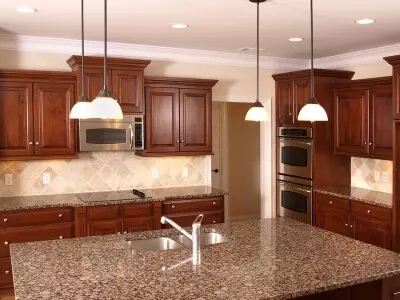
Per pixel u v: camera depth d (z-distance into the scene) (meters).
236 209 7.61
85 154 5.13
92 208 4.54
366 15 3.79
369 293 2.58
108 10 3.61
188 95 5.25
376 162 5.36
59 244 2.95
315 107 2.88
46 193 4.97
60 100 4.63
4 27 4.29
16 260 2.58
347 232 5.02
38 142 4.57
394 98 4.42
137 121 4.90
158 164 5.49
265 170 6.30
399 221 4.44
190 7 3.53
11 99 4.46
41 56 4.89
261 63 6.04
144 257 2.64
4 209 4.21
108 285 2.17
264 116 3.22
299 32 4.46
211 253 2.73
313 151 5.49
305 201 5.63
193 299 2.00
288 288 2.14
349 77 5.65
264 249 2.82
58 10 3.63
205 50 5.57
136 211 4.73
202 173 5.75
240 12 3.69
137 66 4.85
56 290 2.11
